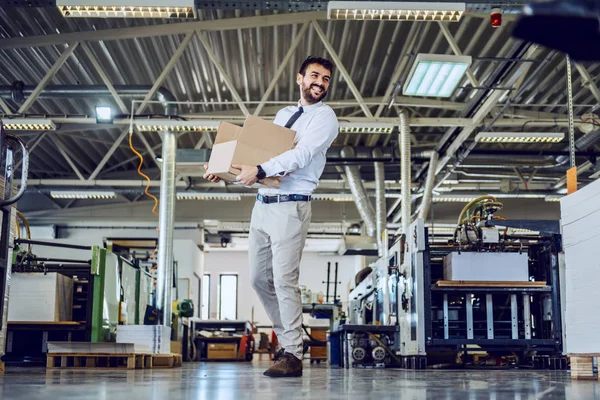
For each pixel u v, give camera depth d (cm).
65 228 1756
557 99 1120
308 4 640
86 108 1166
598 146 1327
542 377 342
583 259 304
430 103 1056
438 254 620
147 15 641
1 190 348
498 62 930
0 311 354
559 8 83
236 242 2259
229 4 640
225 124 307
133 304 781
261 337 1716
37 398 171
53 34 878
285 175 301
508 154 1298
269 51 974
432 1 626
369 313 886
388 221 1867
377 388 228
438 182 1466
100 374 369
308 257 2453
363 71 1046
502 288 580
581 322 304
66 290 689
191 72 1038
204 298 2427
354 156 1300
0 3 632
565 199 323
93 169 1579
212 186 1570
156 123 959
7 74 1013
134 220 1758
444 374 405
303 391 210
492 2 636
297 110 316
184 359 1178
